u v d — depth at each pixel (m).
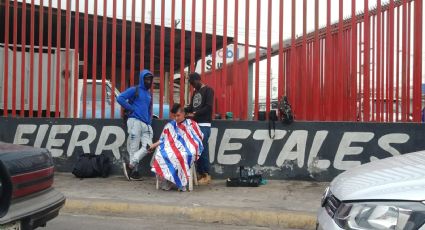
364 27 7.50
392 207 2.83
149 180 7.69
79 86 9.38
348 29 7.89
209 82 8.49
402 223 2.75
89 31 9.62
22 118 8.34
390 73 7.52
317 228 3.42
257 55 7.70
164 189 6.90
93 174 7.81
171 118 7.90
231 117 7.78
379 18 7.65
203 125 7.30
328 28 7.58
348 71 7.62
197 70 9.20
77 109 8.32
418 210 2.74
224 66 7.81
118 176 7.99
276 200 6.26
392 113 7.51
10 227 3.26
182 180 6.78
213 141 7.70
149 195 6.56
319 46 7.65
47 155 3.97
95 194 6.59
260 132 7.59
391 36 7.49
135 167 7.63
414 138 7.17
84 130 8.17
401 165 3.54
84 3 8.14
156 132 7.93
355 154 7.31
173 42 7.95
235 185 7.18
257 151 7.60
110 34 9.73
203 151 7.34
